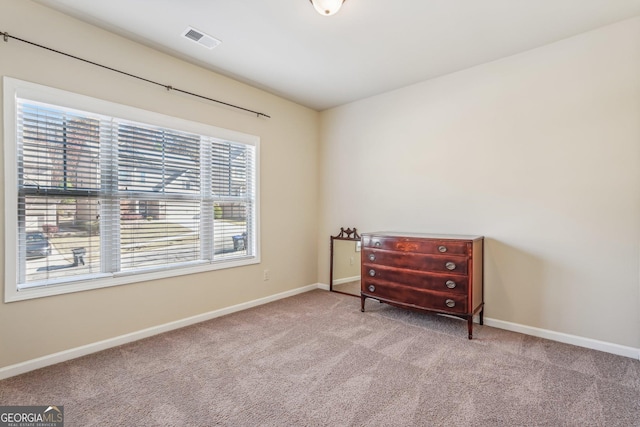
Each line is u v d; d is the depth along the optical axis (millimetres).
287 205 3812
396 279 2881
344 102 3871
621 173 2225
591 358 2170
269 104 3561
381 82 3256
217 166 3111
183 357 2186
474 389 1791
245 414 1573
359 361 2127
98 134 2320
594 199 2326
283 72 3018
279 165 3703
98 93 2277
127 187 2479
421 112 3246
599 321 2311
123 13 2098
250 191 3438
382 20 2162
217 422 1512
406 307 2824
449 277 2580
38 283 2051
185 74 2793
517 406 1637
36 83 2008
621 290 2230
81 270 2252
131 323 2469
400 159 3424
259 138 3457
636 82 2166
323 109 4145
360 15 2102
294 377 1922
